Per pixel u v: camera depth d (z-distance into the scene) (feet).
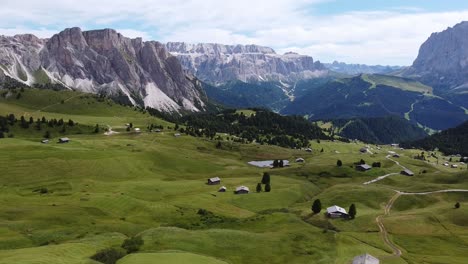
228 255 317.83
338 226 458.50
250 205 544.21
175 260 265.34
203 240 334.03
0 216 386.93
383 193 625.00
